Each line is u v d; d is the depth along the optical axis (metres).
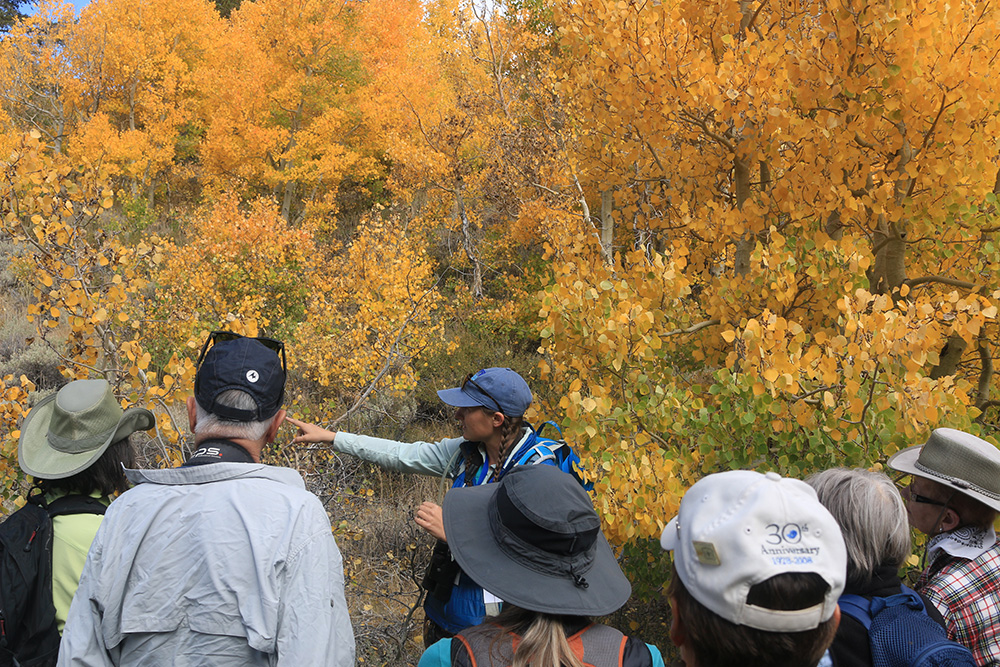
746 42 3.92
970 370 4.98
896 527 1.55
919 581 2.11
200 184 25.02
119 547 1.38
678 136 4.65
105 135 19.55
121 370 3.23
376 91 19.64
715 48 4.44
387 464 2.64
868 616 1.50
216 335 1.68
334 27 19.50
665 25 4.21
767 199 4.20
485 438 2.44
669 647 3.85
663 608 4.00
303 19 19.75
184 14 22.92
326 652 1.33
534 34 14.02
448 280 15.95
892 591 1.56
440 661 1.26
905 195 3.79
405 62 20.59
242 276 12.60
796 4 4.08
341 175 20.25
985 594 1.89
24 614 1.65
